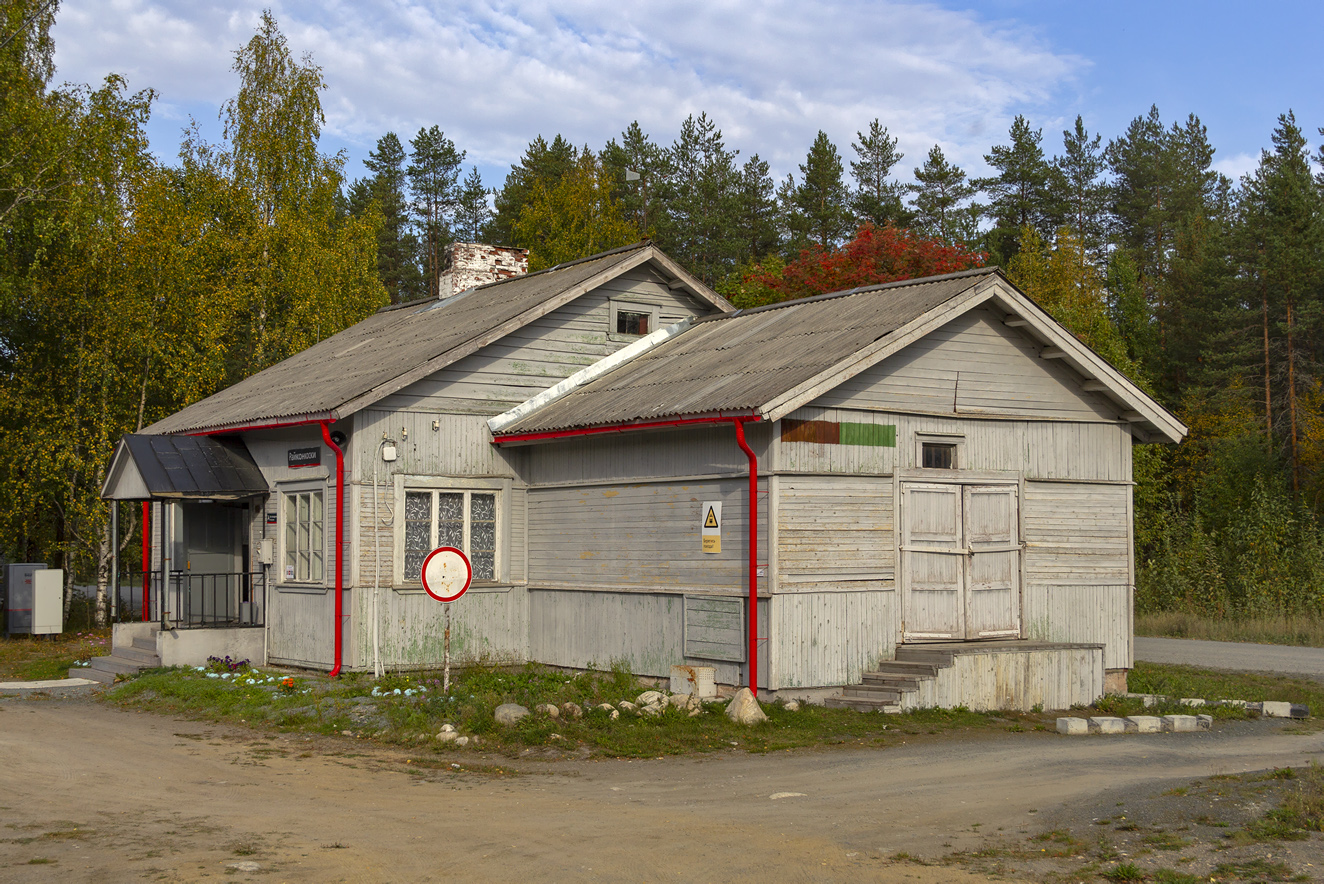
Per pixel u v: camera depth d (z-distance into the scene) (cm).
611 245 4872
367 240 3450
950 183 6022
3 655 2273
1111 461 1791
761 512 1457
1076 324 4056
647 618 1625
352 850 794
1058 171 6012
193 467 1898
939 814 920
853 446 1520
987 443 1655
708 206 5862
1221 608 3011
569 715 1318
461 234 6575
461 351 1766
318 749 1223
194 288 2845
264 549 1888
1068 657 1589
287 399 1881
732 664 1487
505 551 1825
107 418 2689
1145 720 1408
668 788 1031
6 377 2766
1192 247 5328
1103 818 888
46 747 1222
